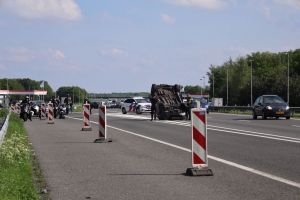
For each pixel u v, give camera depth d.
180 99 37.06
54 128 25.56
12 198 6.93
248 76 127.81
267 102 34.06
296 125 26.30
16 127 22.39
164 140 17.84
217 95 135.50
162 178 9.52
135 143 16.72
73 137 19.48
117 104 113.31
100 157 12.89
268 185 8.62
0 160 10.33
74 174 10.10
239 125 26.80
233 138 18.27
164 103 36.25
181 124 28.86
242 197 7.64
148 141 17.45
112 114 50.22
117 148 15.12
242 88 104.62
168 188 8.49
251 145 15.59
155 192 8.15
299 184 8.69
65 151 14.39
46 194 8.08
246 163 11.41
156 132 22.05
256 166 10.92
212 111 61.41
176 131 22.69
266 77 100.44
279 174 9.79
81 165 11.41
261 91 99.06
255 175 9.71
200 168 9.85
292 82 87.62
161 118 35.41
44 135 20.64
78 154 13.62
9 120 28.41
